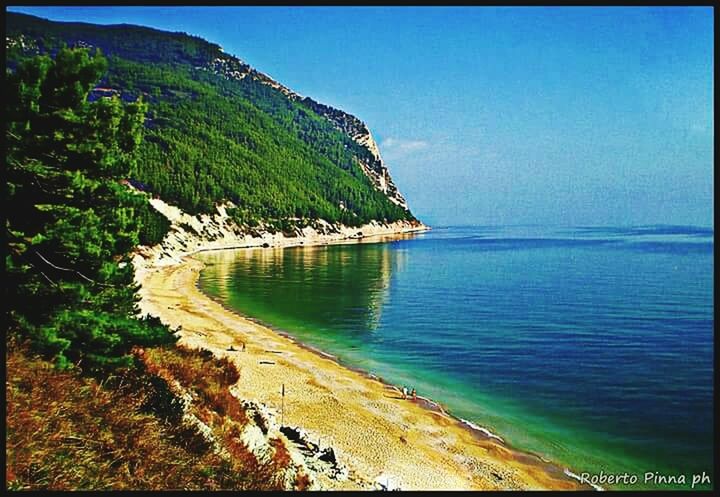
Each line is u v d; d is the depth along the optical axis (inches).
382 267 4443.9
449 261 4997.5
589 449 951.6
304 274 3919.8
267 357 1509.6
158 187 6545.3
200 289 3073.3
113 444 395.9
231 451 515.5
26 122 552.1
